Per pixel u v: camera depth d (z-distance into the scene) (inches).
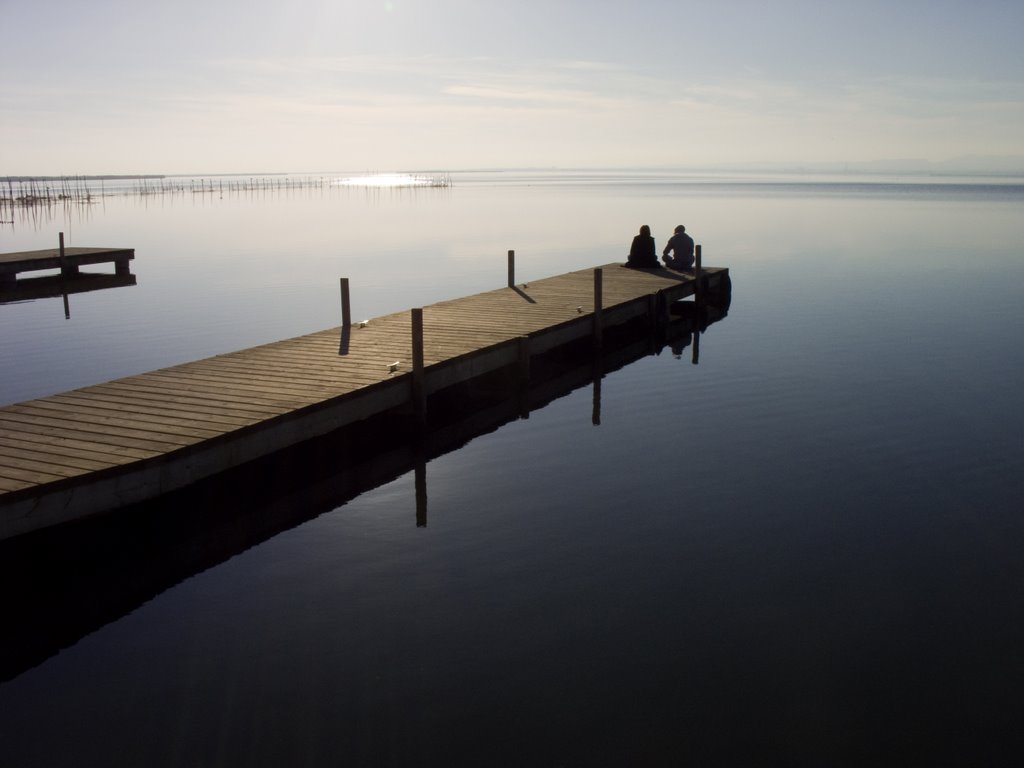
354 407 405.1
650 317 727.7
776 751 210.4
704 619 271.3
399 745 211.3
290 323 781.3
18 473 288.2
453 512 362.3
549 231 1786.4
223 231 1829.5
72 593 295.3
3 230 1863.9
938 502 364.8
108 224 2063.2
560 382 593.0
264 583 300.0
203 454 327.3
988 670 244.2
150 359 642.2
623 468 414.0
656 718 222.5
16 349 680.4
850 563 309.7
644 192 4542.3
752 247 1472.7
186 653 255.1
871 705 228.5
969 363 615.5
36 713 226.5
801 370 604.4
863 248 1454.2
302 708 227.0
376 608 280.5
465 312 636.1
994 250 1416.1
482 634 263.6
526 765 204.5
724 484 389.7
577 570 306.2
